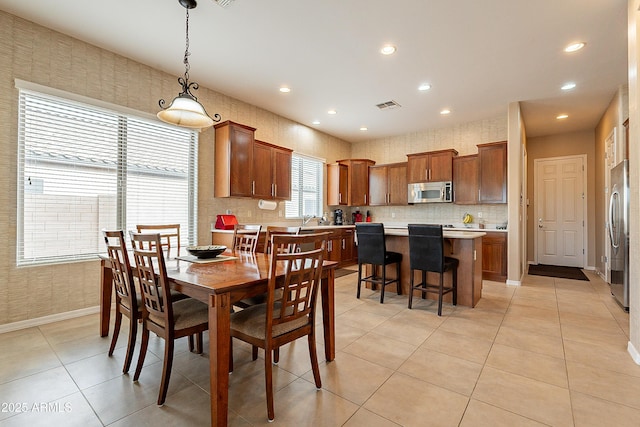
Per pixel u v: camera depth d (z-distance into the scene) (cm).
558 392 175
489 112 498
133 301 196
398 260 379
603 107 459
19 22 267
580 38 285
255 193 445
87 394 173
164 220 373
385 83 389
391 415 156
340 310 325
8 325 264
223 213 437
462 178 530
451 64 338
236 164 415
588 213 574
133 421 151
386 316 306
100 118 320
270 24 270
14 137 267
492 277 469
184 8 250
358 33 282
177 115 266
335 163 648
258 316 179
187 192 397
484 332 264
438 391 177
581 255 581
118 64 327
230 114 440
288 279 165
